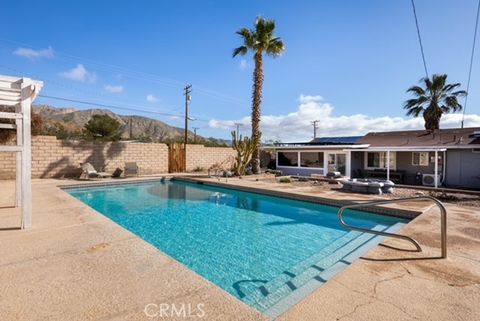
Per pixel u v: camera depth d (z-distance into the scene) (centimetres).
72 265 328
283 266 479
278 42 1819
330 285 299
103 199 1095
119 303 245
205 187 1410
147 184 1505
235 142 1766
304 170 1991
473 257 388
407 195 1033
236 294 379
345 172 1783
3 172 1274
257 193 1170
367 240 582
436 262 368
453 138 1633
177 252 548
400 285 300
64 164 1490
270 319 226
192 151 2038
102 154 1620
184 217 824
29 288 271
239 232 678
